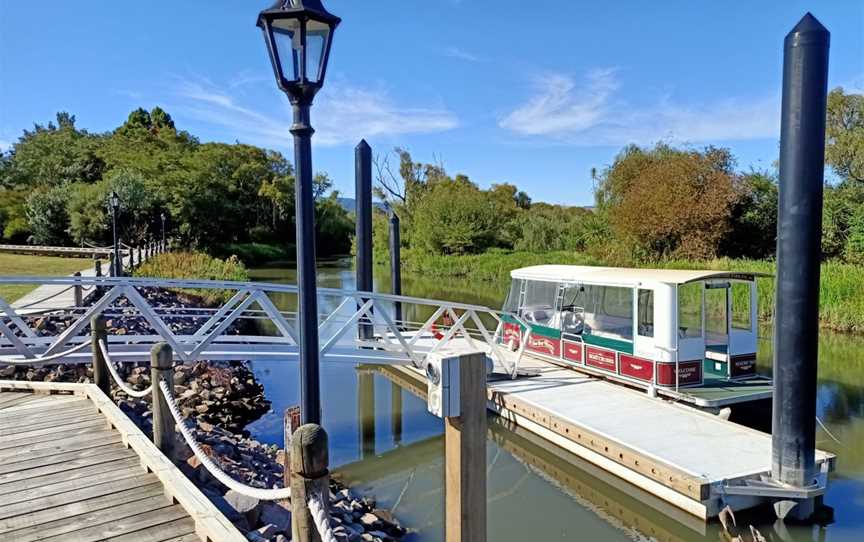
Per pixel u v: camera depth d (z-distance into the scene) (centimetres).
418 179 4700
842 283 1558
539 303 1068
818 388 1018
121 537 356
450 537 225
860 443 775
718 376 848
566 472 727
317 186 6384
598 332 949
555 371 980
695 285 816
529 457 794
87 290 1460
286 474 507
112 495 412
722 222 2480
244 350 849
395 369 1167
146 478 440
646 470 610
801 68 492
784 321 538
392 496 675
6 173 5128
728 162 2628
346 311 1962
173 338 772
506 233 4028
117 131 6888
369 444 844
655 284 813
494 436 871
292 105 360
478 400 221
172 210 4072
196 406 873
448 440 226
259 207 5531
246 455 665
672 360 796
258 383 1123
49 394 673
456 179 4909
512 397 834
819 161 504
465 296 2573
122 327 1167
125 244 3347
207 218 4578
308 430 233
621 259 2756
